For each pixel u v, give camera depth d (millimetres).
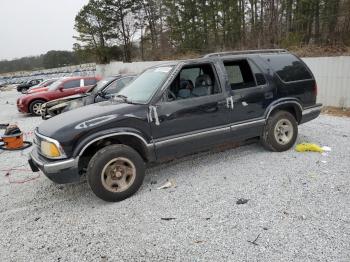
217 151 5797
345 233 3023
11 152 7184
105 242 3217
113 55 47094
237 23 30047
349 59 9461
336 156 5172
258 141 6082
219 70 4855
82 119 3973
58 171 3789
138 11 45875
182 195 4125
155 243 3123
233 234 3154
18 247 3260
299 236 3031
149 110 4211
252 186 4230
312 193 3895
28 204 4277
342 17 22203
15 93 30109
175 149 4477
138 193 4285
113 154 3953
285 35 24609
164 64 5012
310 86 5746
